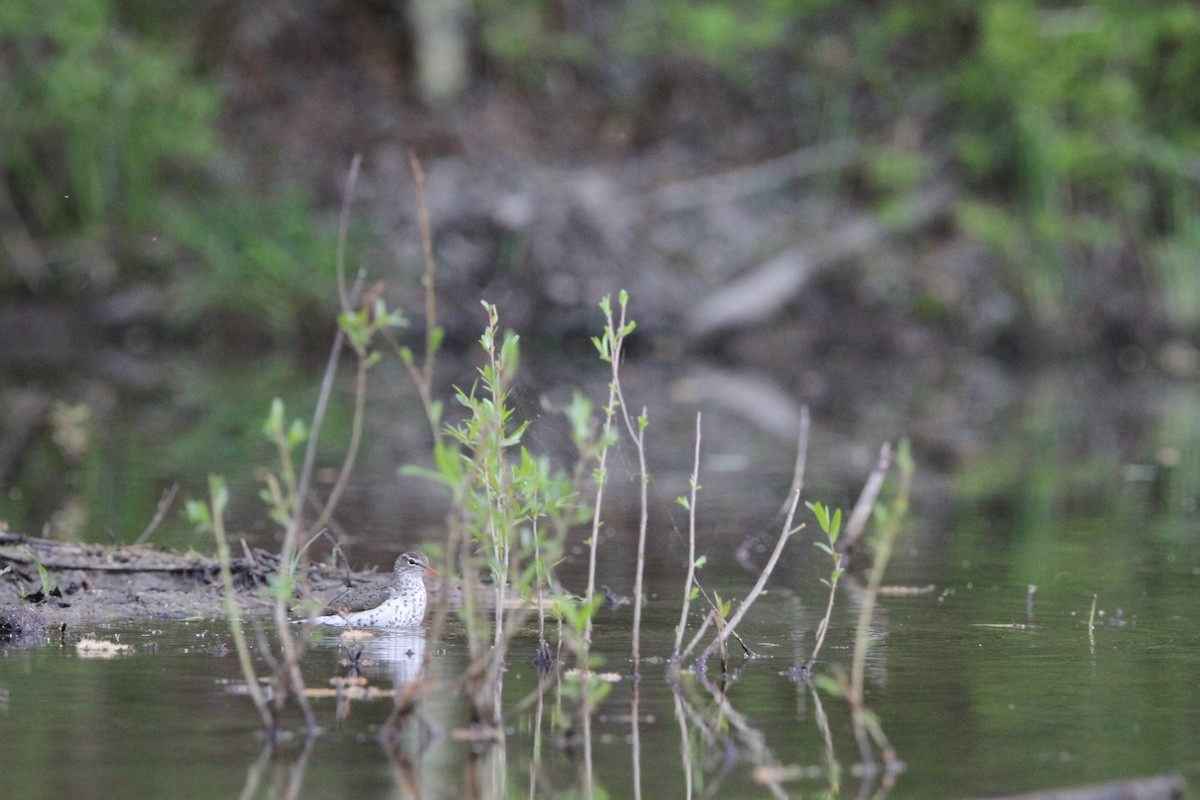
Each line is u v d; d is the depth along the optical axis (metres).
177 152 24.61
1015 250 24.92
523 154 25.89
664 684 5.93
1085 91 24.80
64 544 8.09
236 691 5.68
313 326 23.72
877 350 24.08
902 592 8.01
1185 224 25.38
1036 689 5.90
